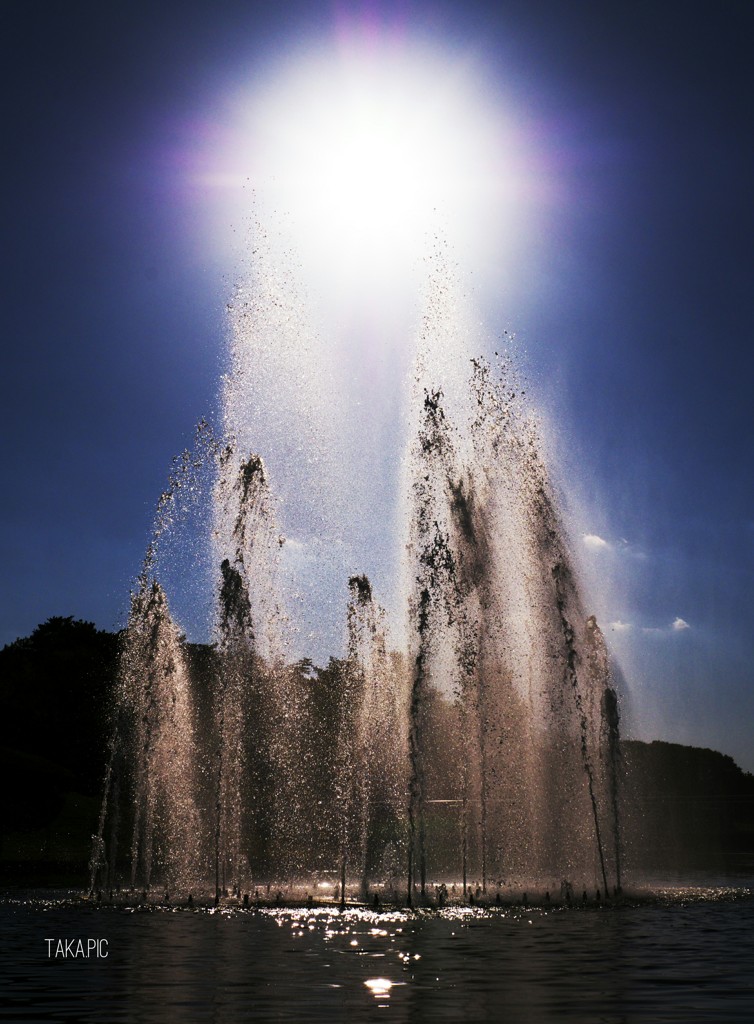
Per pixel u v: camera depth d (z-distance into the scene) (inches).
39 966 632.4
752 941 748.0
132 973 597.9
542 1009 472.4
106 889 1337.4
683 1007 476.1
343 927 856.3
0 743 3260.3
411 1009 473.7
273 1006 483.8
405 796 1263.5
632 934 798.5
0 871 1787.6
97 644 3804.1
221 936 796.0
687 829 2829.7
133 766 1429.6
